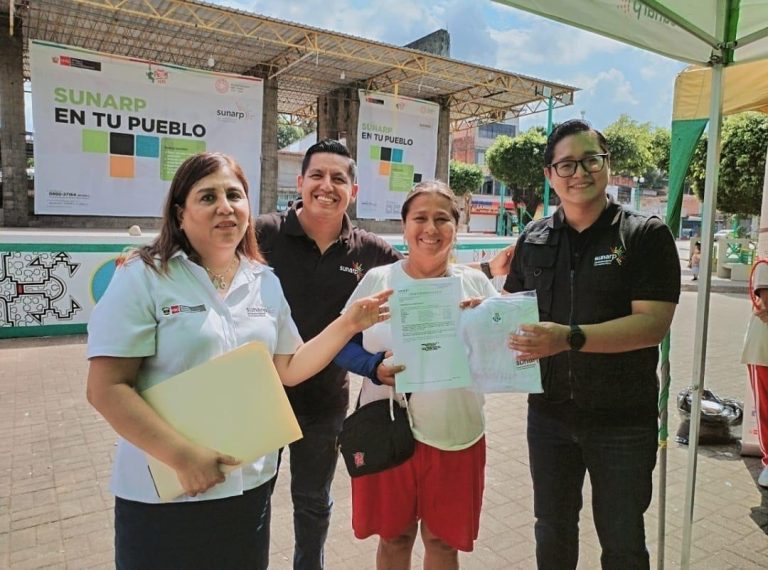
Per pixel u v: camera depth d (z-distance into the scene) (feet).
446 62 48.55
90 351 4.65
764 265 11.69
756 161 47.93
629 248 6.52
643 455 6.75
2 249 24.34
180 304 4.94
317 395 8.10
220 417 4.81
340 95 59.93
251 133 45.80
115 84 40.11
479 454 7.07
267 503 5.68
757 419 12.49
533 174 96.12
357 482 7.06
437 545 7.10
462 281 7.12
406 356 6.23
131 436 4.54
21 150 42.50
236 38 44.70
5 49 41.63
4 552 9.69
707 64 7.80
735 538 10.38
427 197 6.79
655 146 88.84
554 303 7.05
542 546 7.39
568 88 55.83
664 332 6.31
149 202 42.42
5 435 14.65
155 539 4.95
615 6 6.38
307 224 8.34
